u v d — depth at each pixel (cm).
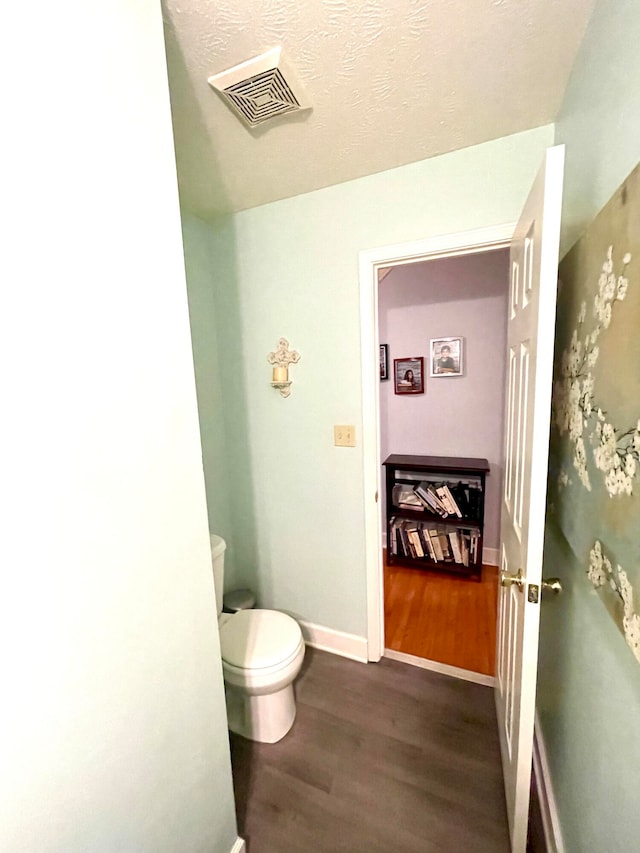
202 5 80
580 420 85
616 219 65
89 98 62
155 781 80
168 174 79
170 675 83
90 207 63
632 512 58
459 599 243
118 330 69
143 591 75
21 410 54
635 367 58
